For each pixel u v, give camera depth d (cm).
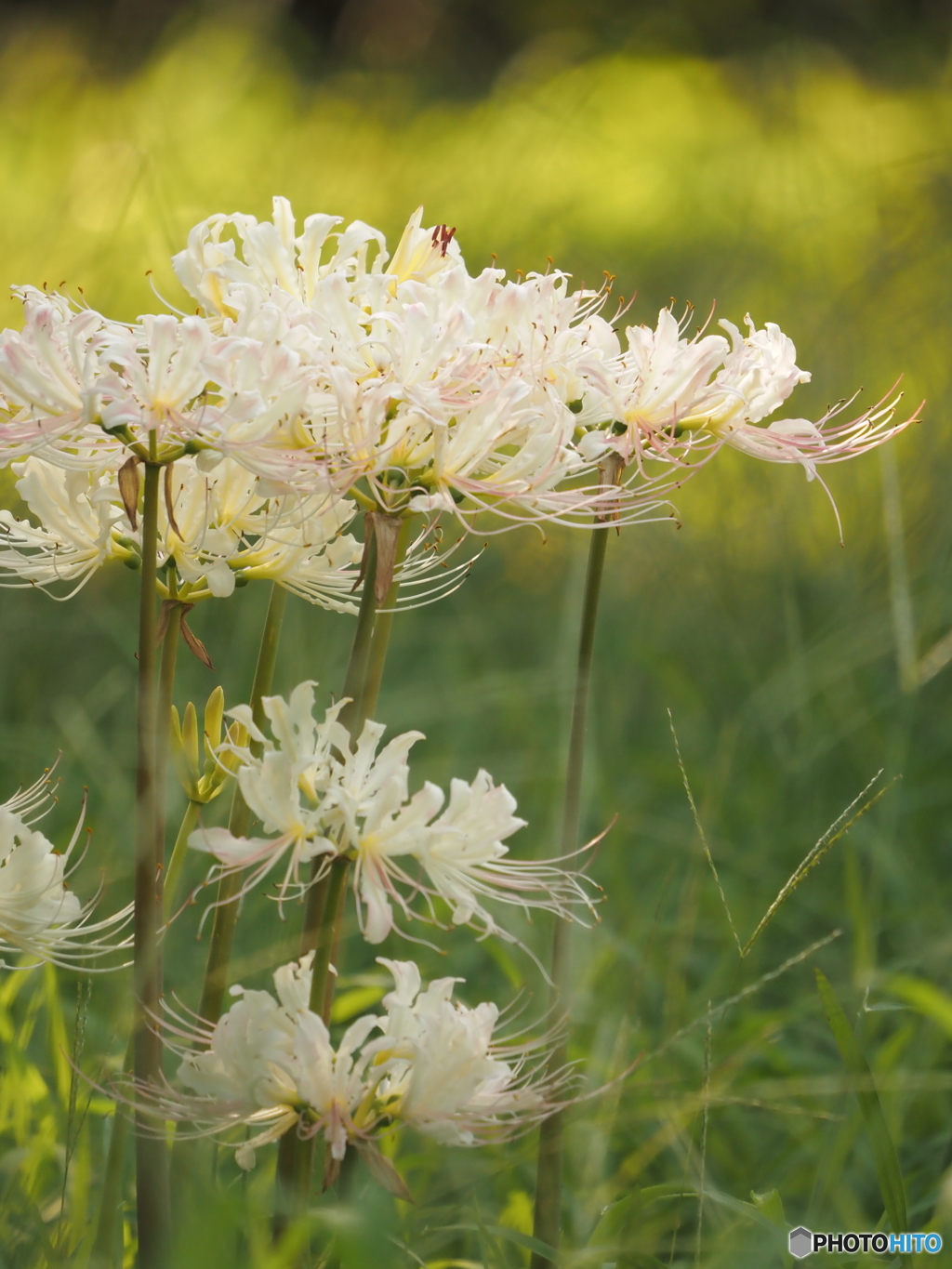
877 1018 171
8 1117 159
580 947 174
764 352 150
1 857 145
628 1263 152
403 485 143
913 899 187
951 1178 149
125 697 235
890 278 273
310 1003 142
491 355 144
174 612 147
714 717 234
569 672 198
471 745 231
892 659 228
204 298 146
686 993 180
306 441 142
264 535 145
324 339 142
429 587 264
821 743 208
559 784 190
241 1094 140
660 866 195
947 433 245
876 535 237
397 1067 142
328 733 141
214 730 148
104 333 139
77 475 145
